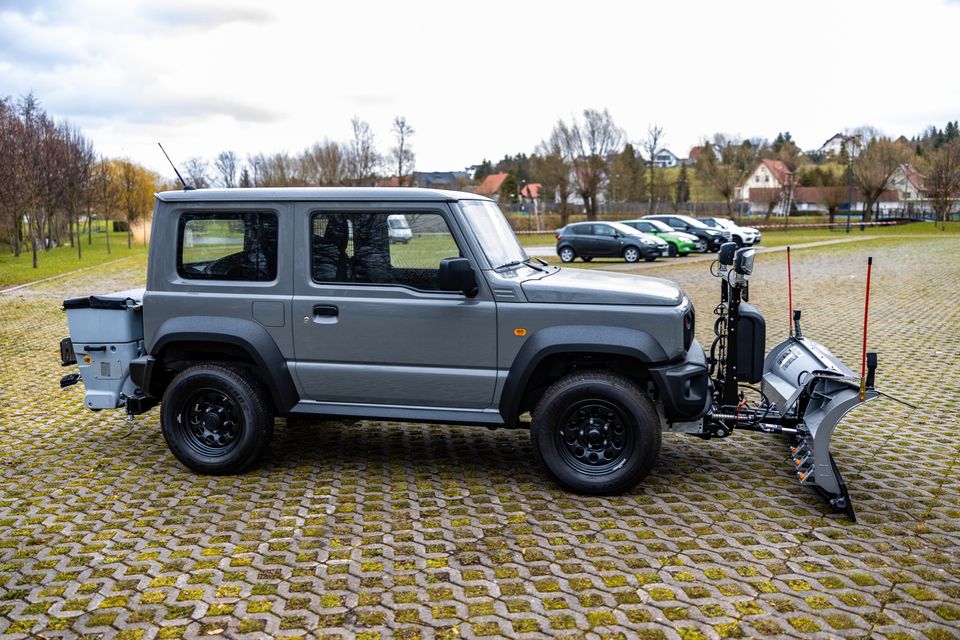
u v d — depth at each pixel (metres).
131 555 4.11
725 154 70.50
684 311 4.79
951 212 67.38
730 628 3.32
